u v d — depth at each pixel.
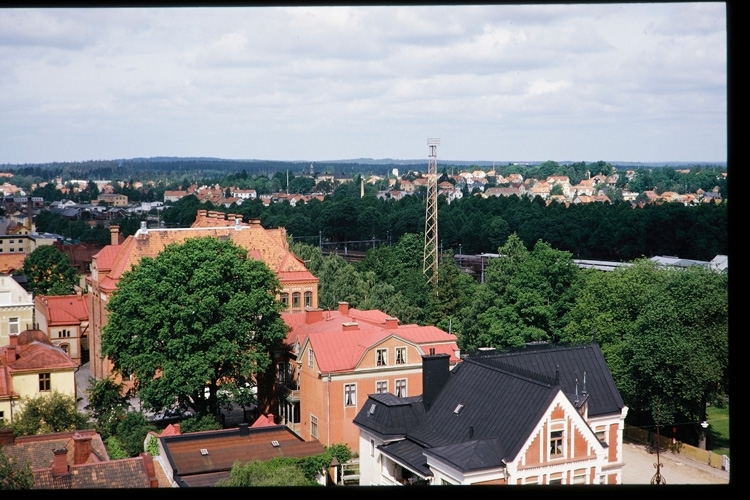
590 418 36.22
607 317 54.56
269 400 56.56
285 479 30.89
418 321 78.19
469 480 29.67
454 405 35.38
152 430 46.31
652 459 46.72
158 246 69.75
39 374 48.06
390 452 34.72
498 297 68.38
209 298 50.28
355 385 49.22
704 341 48.41
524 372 34.09
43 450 33.34
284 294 70.31
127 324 50.91
